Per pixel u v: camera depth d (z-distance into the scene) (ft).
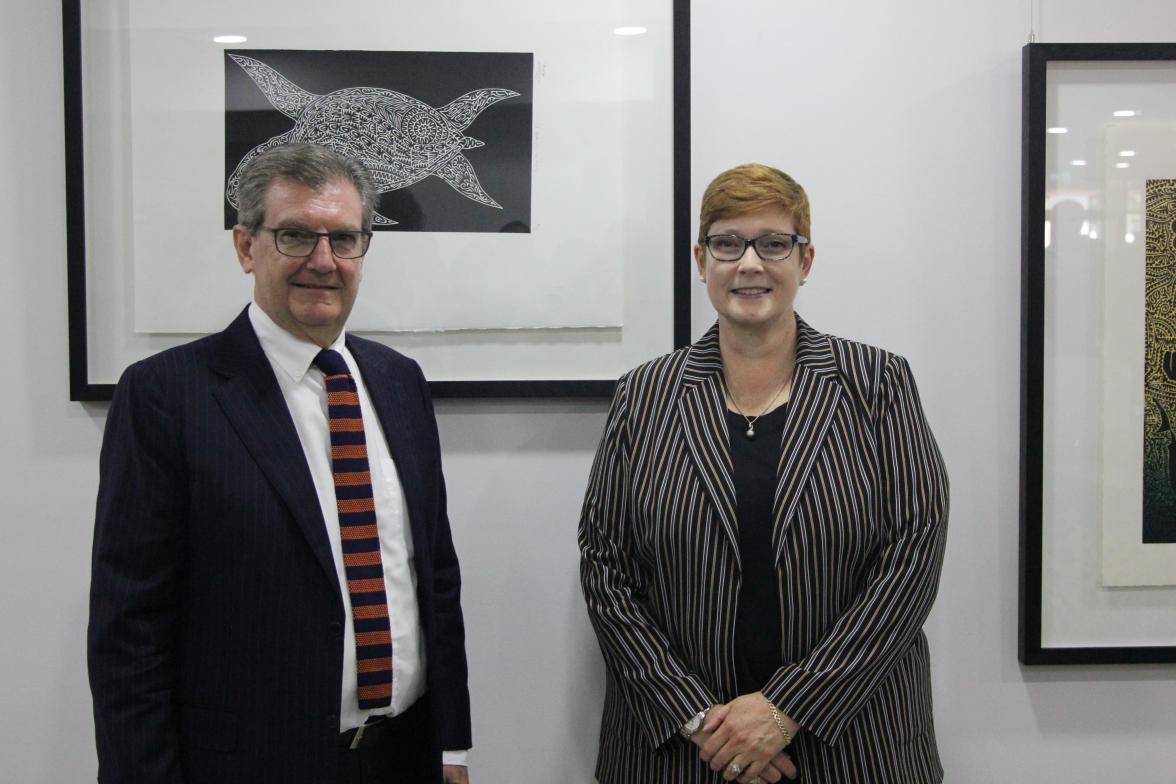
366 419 3.85
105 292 4.77
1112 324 4.92
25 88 4.79
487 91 4.81
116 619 3.29
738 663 3.85
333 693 3.44
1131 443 4.95
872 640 3.73
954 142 4.96
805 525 3.80
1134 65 4.87
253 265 3.62
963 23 4.94
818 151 4.94
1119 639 5.00
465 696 4.28
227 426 3.47
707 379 4.17
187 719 3.42
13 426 4.85
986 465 5.02
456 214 4.82
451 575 4.28
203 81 4.75
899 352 5.00
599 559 4.18
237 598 3.39
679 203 4.78
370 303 4.82
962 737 5.06
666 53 4.82
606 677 4.80
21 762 4.91
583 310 4.86
